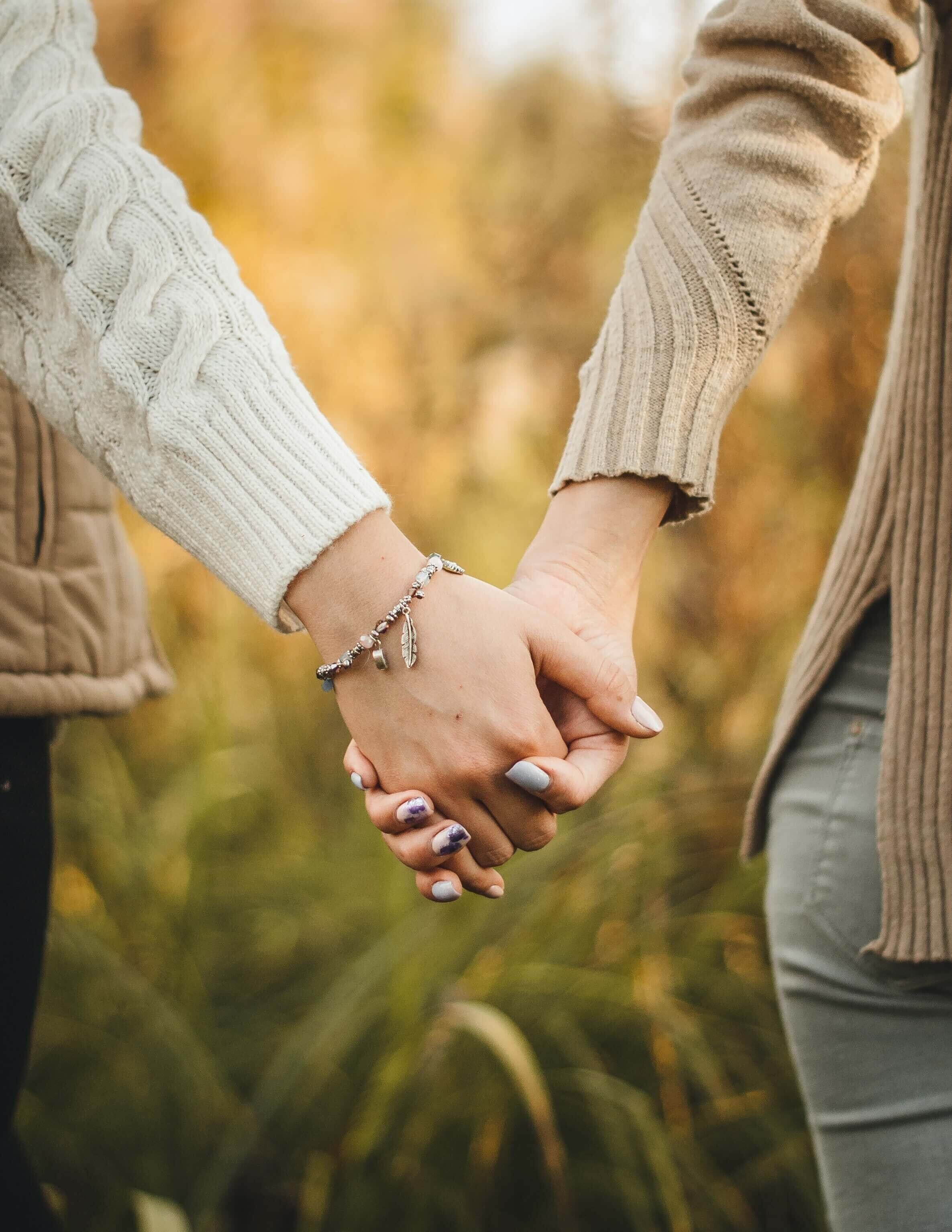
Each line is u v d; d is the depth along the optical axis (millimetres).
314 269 2770
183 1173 1533
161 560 2316
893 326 920
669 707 2115
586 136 2578
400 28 3062
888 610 874
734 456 2158
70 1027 1679
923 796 804
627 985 1551
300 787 2295
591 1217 1455
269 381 792
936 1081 830
